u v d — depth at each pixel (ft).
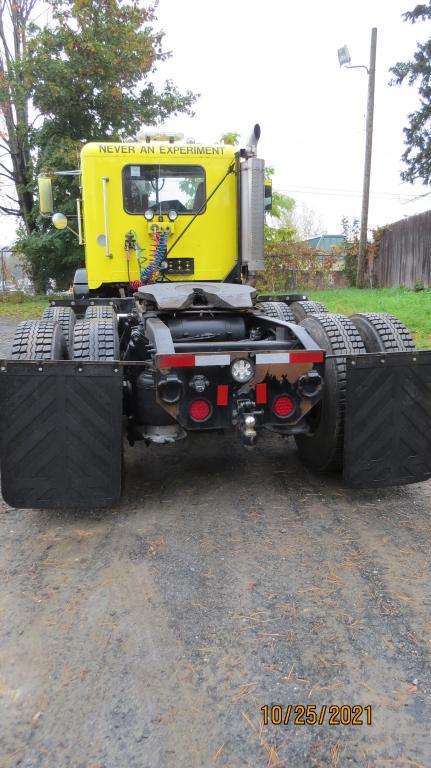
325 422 14.06
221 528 12.62
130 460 17.22
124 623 9.39
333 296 56.39
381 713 7.54
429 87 83.56
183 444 18.66
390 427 13.15
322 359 13.14
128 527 12.80
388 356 12.87
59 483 12.33
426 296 48.21
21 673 8.34
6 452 12.10
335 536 12.14
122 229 20.92
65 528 12.84
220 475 15.81
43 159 70.08
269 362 12.85
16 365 11.88
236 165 20.65
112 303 19.57
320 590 10.19
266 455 17.39
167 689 7.98
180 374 12.71
